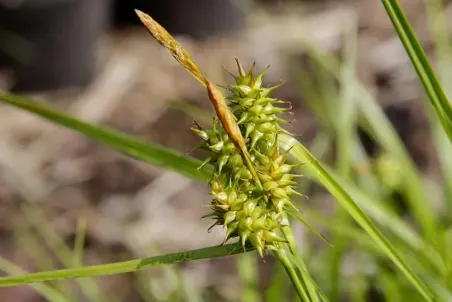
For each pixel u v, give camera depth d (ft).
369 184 0.84
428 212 0.80
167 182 1.50
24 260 1.29
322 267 0.84
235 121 0.53
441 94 0.55
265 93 0.53
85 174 1.55
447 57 0.96
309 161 0.56
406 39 0.54
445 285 0.74
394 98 1.52
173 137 1.68
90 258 1.34
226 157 0.53
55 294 0.77
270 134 0.53
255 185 0.53
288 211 0.54
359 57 1.75
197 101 1.80
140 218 1.42
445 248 0.77
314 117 1.52
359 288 0.79
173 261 0.54
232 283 1.15
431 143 1.36
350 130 0.80
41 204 1.47
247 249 0.54
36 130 1.70
